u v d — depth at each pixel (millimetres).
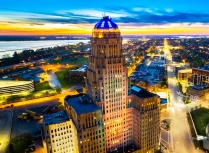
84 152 139625
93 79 155000
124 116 165750
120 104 161375
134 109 164000
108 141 161750
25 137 195250
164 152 169750
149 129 163125
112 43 150625
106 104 154750
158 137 170625
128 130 170750
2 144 188875
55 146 146750
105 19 155125
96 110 139875
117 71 154250
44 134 156375
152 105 161375
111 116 159125
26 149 176375
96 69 149875
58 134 146500
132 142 175000
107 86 152125
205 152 168750
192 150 172875
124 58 158750
